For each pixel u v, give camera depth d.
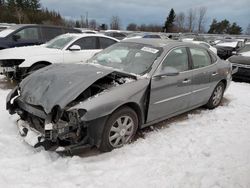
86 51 7.57
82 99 3.40
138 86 3.75
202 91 5.15
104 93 3.45
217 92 5.77
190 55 4.79
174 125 4.69
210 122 4.98
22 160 3.21
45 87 3.54
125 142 3.78
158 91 4.03
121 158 3.43
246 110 5.86
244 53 10.19
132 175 3.07
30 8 54.44
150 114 4.05
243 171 3.30
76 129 3.24
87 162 3.30
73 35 7.79
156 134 4.24
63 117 3.30
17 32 8.63
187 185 2.96
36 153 3.39
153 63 4.10
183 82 4.50
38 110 3.36
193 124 4.81
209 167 3.35
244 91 7.81
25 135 3.63
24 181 2.84
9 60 6.57
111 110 3.35
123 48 4.72
